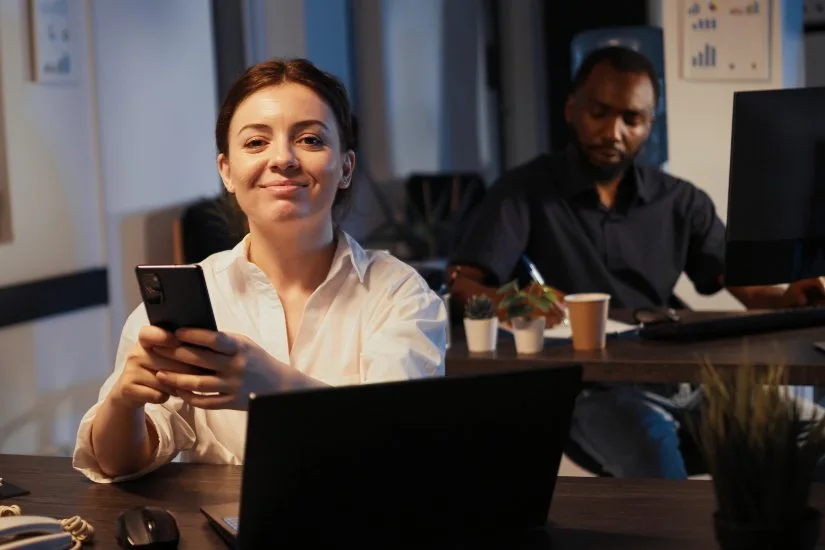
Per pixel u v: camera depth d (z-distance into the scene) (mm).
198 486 1717
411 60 6449
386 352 1760
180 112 4891
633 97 3164
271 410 1237
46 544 1411
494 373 1344
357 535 1343
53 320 4039
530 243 3322
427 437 1329
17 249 3883
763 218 2293
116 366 1870
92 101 4305
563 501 1594
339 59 6230
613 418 2934
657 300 3311
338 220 1920
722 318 2701
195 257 4289
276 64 1788
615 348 2602
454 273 3221
